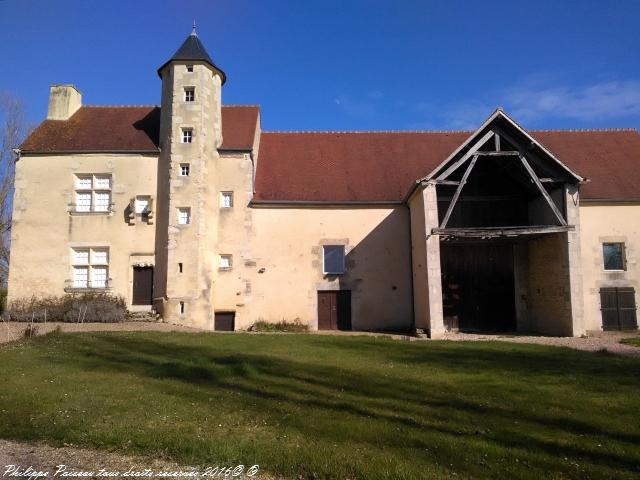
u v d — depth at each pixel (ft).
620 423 18.03
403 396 22.09
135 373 27.43
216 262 59.88
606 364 30.81
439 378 26.22
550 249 54.39
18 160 61.41
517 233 50.78
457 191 51.11
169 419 18.43
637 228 58.54
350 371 28.02
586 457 14.82
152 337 42.70
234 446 15.35
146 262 59.47
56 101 67.41
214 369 26.96
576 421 18.21
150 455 15.28
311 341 42.39
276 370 28.12
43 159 61.41
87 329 48.88
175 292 56.59
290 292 60.03
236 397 21.66
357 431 16.92
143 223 60.34
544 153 51.47
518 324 59.31
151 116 68.13
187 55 61.67
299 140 72.18
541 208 56.54
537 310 58.13
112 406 20.20
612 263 58.70
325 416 18.74
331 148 70.59
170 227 57.82
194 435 16.55
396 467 13.80
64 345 37.52
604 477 13.50
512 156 53.31
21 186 60.85
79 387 23.79
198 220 57.98
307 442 15.89
